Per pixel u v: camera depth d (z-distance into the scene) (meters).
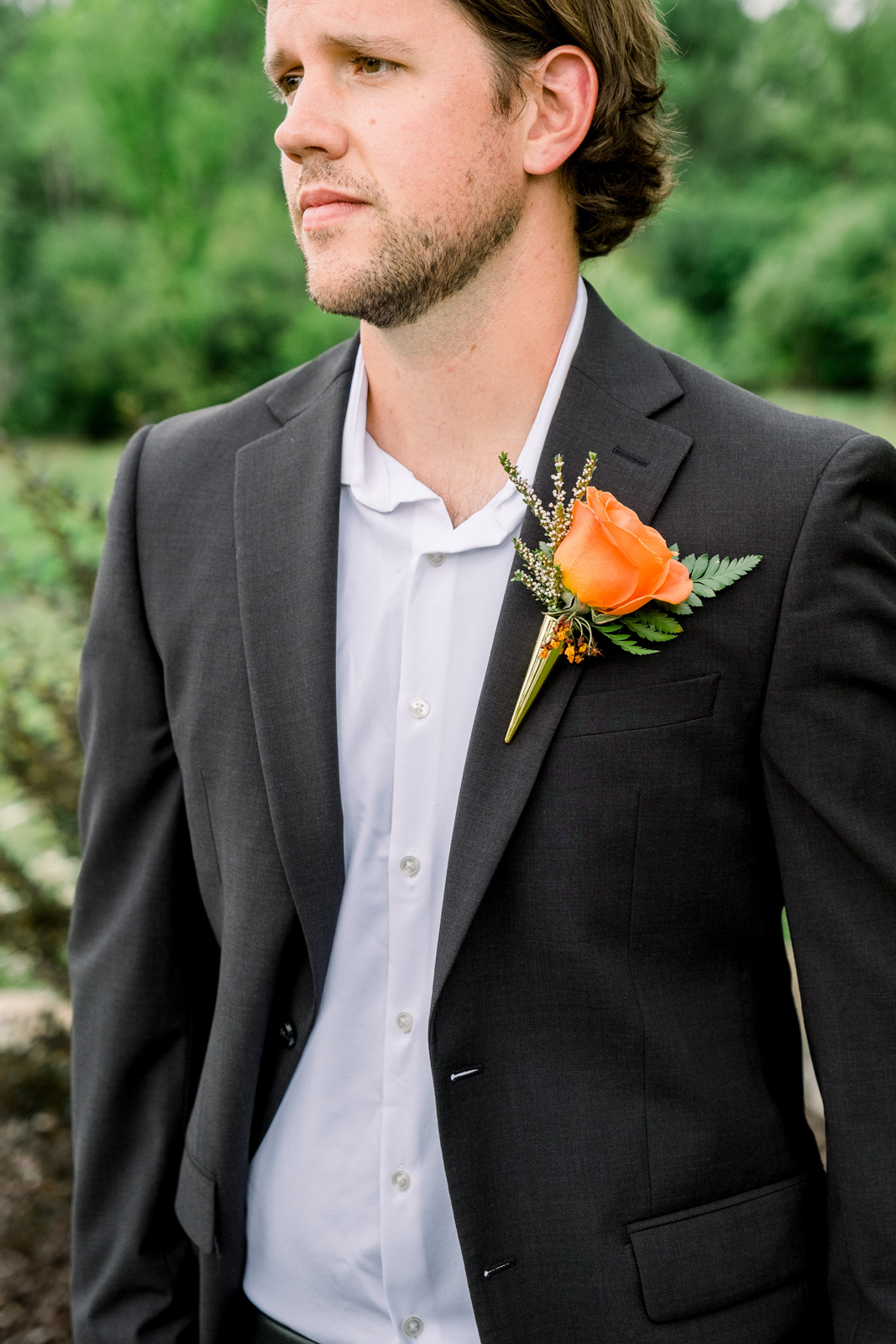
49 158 19.56
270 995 1.15
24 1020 2.89
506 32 1.02
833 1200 1.09
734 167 20.39
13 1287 2.19
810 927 1.07
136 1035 1.27
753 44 20.72
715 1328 1.06
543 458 1.11
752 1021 1.13
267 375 16.67
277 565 1.16
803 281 17.62
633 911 1.06
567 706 1.06
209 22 17.83
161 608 1.22
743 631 1.04
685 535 1.07
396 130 0.99
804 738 1.04
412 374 1.10
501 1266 1.08
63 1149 2.43
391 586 1.15
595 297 1.20
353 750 1.13
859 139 19.73
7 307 18.17
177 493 1.25
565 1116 1.08
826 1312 1.14
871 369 17.64
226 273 16.59
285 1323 1.20
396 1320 1.14
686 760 1.05
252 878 1.14
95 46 17.95
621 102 1.13
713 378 1.16
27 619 2.80
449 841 1.11
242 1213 1.21
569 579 1.01
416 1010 1.12
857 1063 1.06
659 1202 1.07
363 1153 1.14
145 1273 1.27
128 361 17.19
